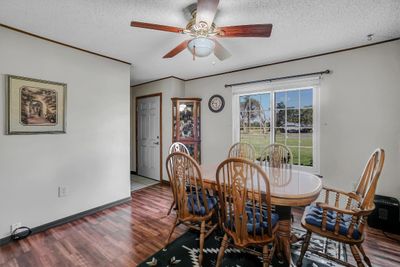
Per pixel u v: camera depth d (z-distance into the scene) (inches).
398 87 95.1
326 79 112.5
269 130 134.4
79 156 107.0
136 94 195.6
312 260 72.1
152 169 184.2
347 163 107.9
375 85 100.1
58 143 99.0
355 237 57.2
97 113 114.8
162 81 170.6
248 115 143.8
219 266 66.1
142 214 110.7
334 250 77.3
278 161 107.8
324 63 113.1
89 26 83.7
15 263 71.0
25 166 88.6
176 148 110.1
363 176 69.1
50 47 95.8
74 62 104.7
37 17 76.8
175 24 81.5
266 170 92.6
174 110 162.1
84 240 85.2
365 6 69.9
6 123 83.0
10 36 84.0
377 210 92.4
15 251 77.6
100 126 116.3
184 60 124.8
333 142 111.6
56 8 71.1
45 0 66.7
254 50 108.7
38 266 69.4
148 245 81.5
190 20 71.7
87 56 110.0
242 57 119.1
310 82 117.0
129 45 102.6
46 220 94.7
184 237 87.0
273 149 110.5
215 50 84.4
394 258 73.2
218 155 156.7
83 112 108.5
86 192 109.7
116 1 67.4
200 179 70.0
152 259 72.8
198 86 166.9
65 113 100.8
